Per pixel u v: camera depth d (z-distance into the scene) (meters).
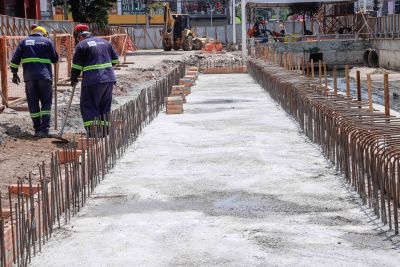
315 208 7.65
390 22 50.81
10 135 11.95
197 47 63.81
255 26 59.00
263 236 6.64
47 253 6.30
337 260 5.93
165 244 6.45
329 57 55.38
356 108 10.70
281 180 9.06
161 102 17.66
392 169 6.91
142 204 7.96
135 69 32.44
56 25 43.47
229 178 9.23
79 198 8.04
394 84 35.03
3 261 5.60
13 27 36.22
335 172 9.55
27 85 11.92
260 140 12.31
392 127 8.66
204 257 6.07
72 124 14.22
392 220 7.04
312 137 12.24
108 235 6.78
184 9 96.31
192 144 12.02
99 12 59.25
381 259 5.93
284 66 25.81
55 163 7.31
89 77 11.58
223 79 29.42
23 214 6.06
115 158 10.46
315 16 64.50
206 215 7.43
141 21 97.25
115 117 10.91
